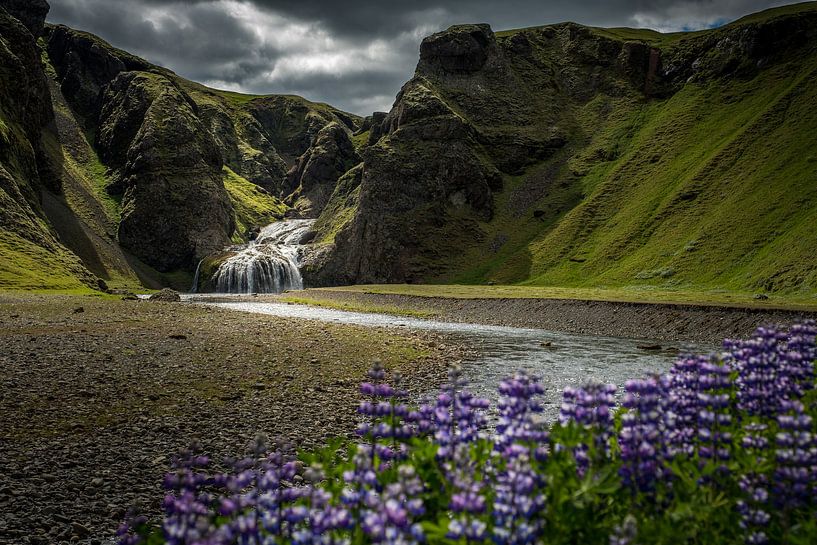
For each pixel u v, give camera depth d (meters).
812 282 69.31
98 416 19.42
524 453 4.81
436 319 69.44
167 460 15.05
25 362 27.41
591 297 74.12
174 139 197.00
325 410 21.28
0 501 12.04
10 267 90.75
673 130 146.62
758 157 111.50
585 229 130.75
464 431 6.14
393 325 60.81
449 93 175.50
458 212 152.25
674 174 128.62
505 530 3.96
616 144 158.75
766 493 4.87
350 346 38.47
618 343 47.38
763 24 149.50
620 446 6.32
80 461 14.89
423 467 5.67
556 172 159.75
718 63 156.62
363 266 149.50
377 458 5.91
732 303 58.81
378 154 157.12
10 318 46.72
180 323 49.25
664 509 4.98
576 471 5.19
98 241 166.88
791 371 6.54
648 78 171.00
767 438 5.86
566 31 197.00
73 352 30.72
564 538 4.46
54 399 21.12
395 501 4.00
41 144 181.38
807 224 82.38
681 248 101.25
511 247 140.12
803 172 97.00
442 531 4.25
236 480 5.09
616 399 24.67
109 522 11.20
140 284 161.38
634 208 126.56
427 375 30.06
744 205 100.06
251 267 153.38
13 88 145.62
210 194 192.00
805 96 117.88
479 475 5.31
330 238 172.38
